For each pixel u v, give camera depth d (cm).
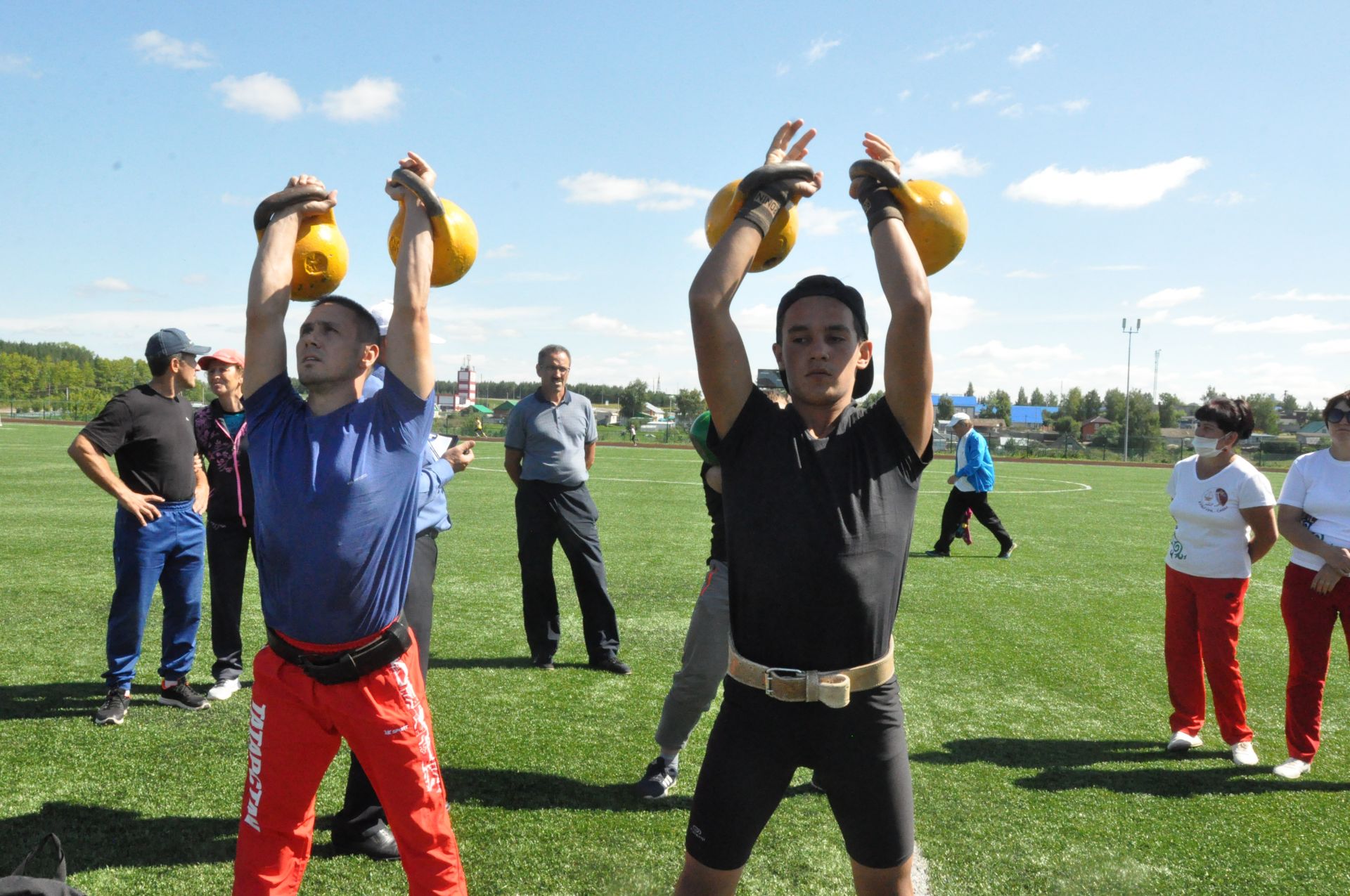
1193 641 454
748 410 201
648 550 1074
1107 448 5538
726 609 370
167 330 465
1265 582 972
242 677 545
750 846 201
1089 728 493
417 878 233
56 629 639
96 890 296
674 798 384
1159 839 355
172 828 342
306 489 221
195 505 488
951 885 314
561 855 329
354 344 234
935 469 3131
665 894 303
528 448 575
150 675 545
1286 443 5019
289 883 235
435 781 236
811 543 190
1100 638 704
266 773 231
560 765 418
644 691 538
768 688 194
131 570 455
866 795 197
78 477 1739
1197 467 445
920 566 1034
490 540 1105
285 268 234
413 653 239
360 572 222
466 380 8806
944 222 207
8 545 983
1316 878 326
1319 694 429
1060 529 1429
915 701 536
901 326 189
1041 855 339
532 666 584
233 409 506
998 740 469
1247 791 406
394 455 228
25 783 379
